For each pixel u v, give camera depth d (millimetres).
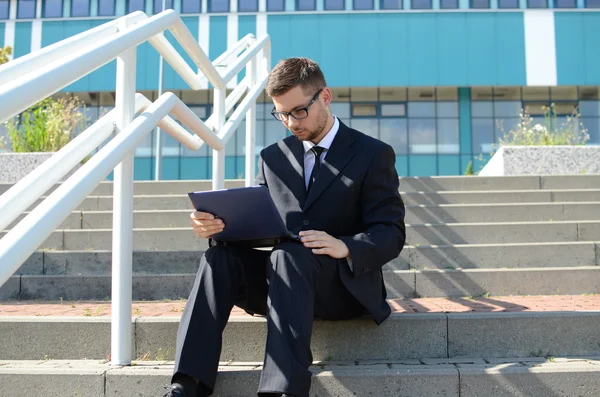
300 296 2166
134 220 5082
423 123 20312
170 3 20484
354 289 2385
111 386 2291
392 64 20141
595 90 20453
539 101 20453
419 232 4809
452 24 20266
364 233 2422
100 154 2010
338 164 2555
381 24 20266
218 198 2234
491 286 3910
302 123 2461
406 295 3893
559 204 5352
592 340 2674
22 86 1541
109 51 2023
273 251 2271
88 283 3863
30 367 2406
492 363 2504
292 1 20406
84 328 2658
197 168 19531
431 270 3947
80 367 2402
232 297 2318
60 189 1805
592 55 20062
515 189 6223
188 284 3863
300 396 2031
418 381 2316
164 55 2893
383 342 2666
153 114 2365
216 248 2361
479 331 2678
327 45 20234
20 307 3475
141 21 2502
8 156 7059
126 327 2441
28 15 20812
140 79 19719
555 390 2303
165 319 2668
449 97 20453
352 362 2600
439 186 6211
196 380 2156
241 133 19766
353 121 20359
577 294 3916
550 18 20203
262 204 2229
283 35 20281
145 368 2361
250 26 20312
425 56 20141
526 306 3375
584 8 20203
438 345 2678
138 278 3865
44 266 4180
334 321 2635
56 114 8516
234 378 2316
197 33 20391
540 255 4383
